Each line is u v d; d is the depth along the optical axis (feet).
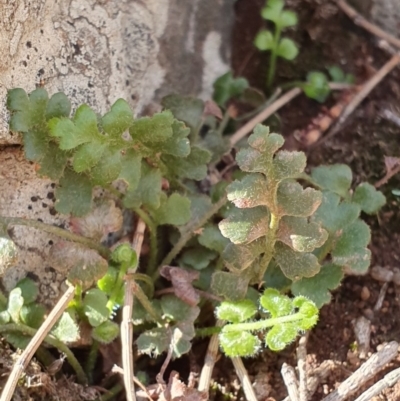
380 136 1.20
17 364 0.98
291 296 1.08
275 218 0.99
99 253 1.05
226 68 1.28
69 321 1.02
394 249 1.13
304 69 1.27
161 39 1.20
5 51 0.99
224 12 1.25
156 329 1.04
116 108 1.01
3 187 1.04
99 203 1.05
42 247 1.06
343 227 1.05
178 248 1.09
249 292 1.05
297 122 1.24
